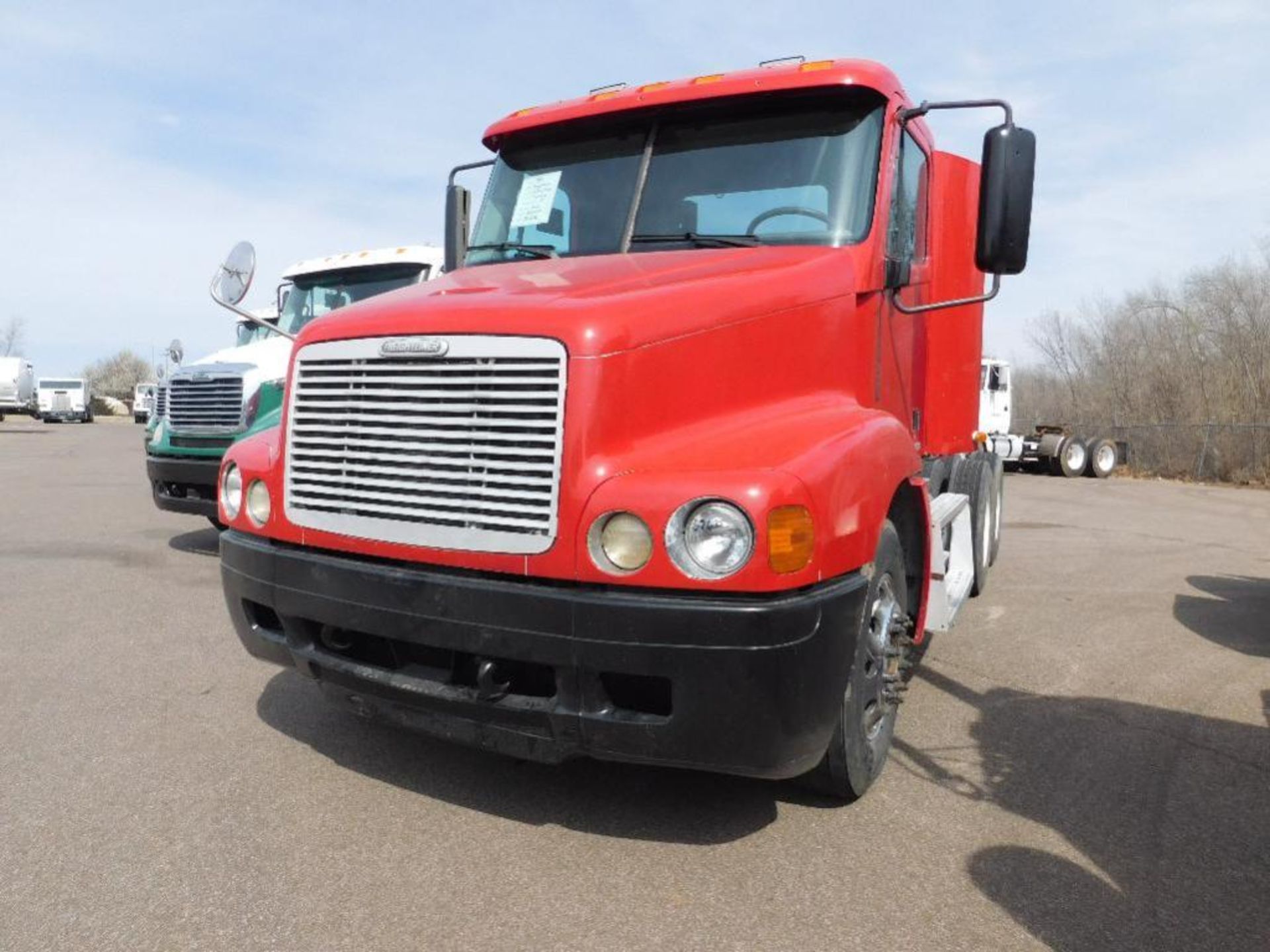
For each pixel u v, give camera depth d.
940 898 3.08
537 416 3.10
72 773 3.97
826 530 3.06
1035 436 25.42
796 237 4.18
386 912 2.96
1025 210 4.04
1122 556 10.22
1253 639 6.51
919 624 4.34
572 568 3.01
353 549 3.43
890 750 4.34
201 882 3.12
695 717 2.94
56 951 2.74
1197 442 25.08
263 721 4.58
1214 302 26.94
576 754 3.20
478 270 4.28
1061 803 3.81
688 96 4.47
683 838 3.46
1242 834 3.55
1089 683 5.43
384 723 3.63
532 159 4.96
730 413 3.46
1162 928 2.91
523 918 2.93
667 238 4.37
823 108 4.37
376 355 3.38
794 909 3.00
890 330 4.49
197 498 8.40
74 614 6.71
